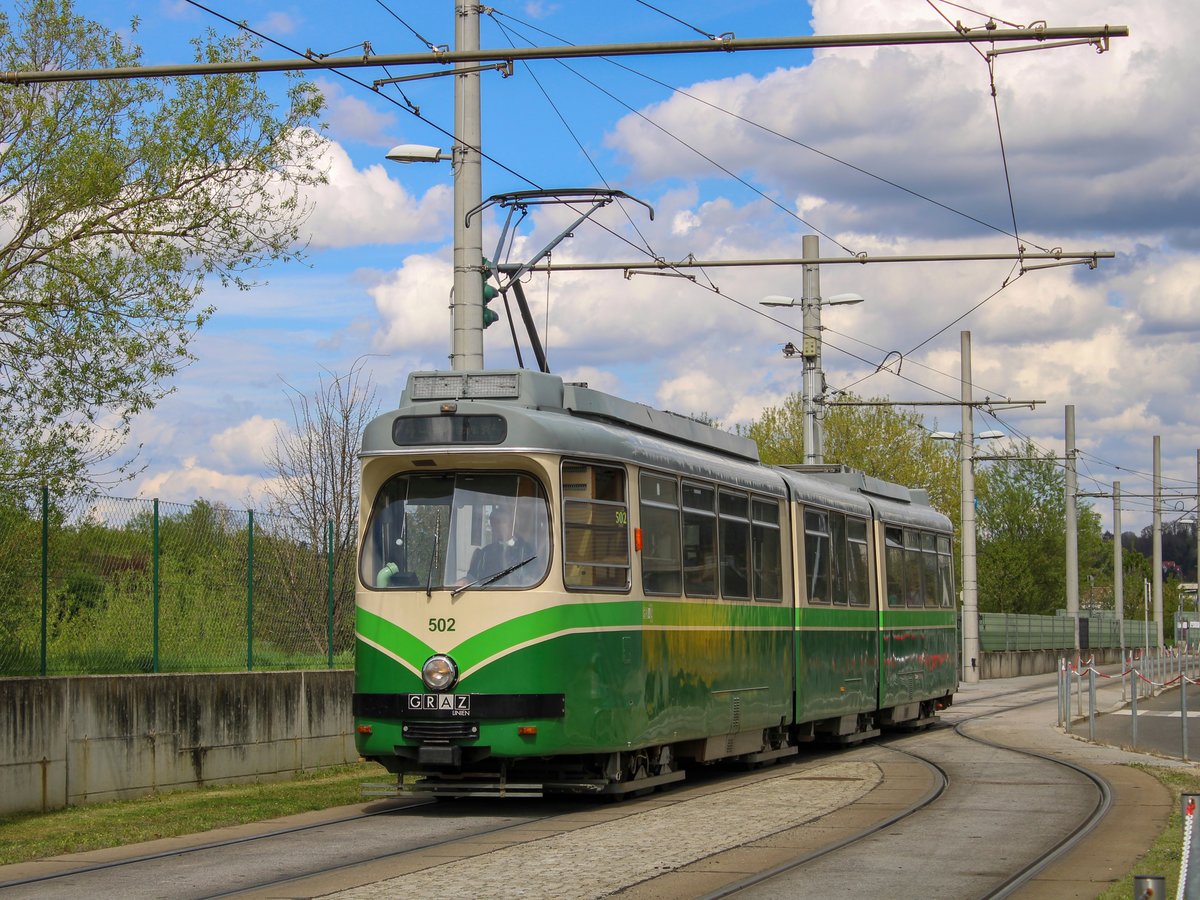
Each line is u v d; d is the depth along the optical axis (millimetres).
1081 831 13734
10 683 15484
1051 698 40750
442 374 16109
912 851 12523
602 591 15797
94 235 19234
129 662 17672
